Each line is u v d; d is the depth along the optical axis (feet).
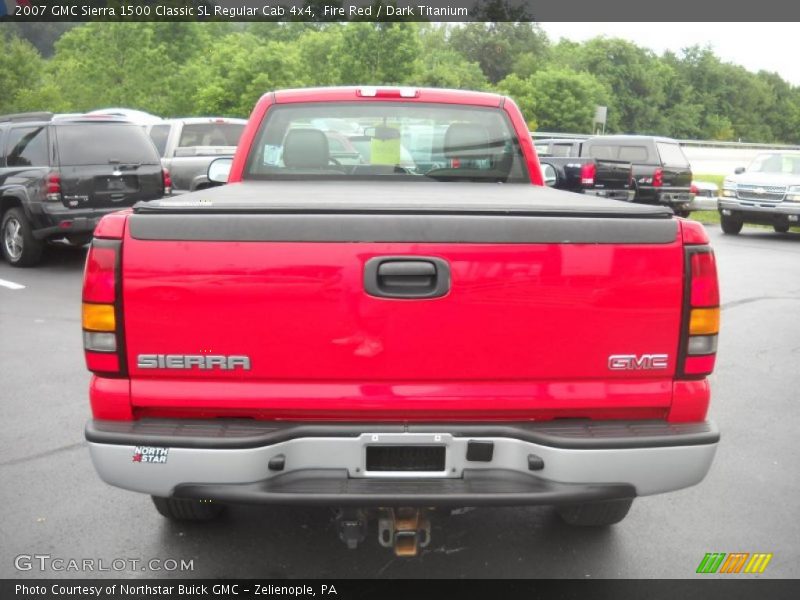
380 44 115.85
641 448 9.75
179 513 13.03
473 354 9.78
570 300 9.77
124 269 9.68
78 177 38.45
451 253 9.64
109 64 123.03
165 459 9.63
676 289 9.88
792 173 64.44
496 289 9.68
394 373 9.80
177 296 9.69
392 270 9.63
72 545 12.75
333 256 9.62
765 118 467.11
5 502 14.28
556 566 12.19
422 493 9.57
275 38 279.49
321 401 9.82
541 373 9.87
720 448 17.39
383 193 13.76
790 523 13.82
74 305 31.55
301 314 9.68
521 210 9.73
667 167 72.33
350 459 9.83
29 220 38.99
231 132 52.90
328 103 17.42
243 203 10.05
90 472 15.67
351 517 10.50
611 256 9.77
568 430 9.95
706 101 426.51
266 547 12.70
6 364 23.36
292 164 17.22
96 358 9.83
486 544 12.84
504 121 17.66
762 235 64.69
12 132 40.04
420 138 17.47
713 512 14.21
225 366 9.80
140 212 9.86
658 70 405.59
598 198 13.34
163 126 51.37
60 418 18.84
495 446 9.83
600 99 271.90
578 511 13.01
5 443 17.21
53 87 113.50
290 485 9.73
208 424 9.95
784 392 21.58
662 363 9.98
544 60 352.49
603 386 9.99
